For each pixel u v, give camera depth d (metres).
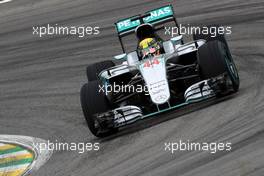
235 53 43.03
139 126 34.03
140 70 33.44
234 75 32.72
